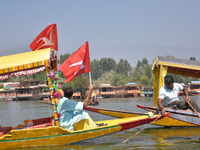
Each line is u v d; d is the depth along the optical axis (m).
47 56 5.95
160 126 9.08
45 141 6.07
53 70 6.22
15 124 10.77
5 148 5.89
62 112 6.24
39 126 6.80
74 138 6.20
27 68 6.02
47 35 7.13
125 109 19.58
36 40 7.05
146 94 94.25
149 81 106.31
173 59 9.70
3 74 6.11
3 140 5.86
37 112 17.58
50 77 6.03
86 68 8.54
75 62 8.37
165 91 8.45
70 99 6.54
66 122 6.27
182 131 7.90
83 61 8.47
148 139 6.75
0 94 78.94
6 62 6.15
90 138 6.35
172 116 8.48
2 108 25.97
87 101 6.34
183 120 8.45
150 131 8.04
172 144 6.07
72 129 6.29
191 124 8.48
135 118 7.39
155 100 10.65
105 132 6.47
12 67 6.04
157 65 9.70
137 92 89.75
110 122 7.43
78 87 81.62
